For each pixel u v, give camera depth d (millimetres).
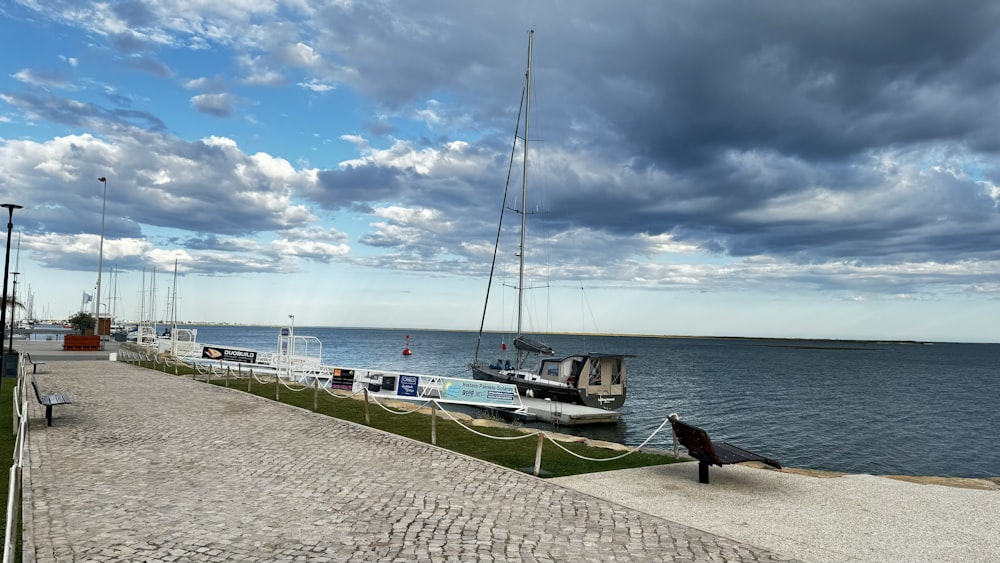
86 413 18266
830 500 10039
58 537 7406
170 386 26391
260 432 15594
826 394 52500
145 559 6703
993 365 112500
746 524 8656
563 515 8844
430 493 9914
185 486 10086
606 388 33844
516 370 38875
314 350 122125
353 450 13469
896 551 7602
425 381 24859
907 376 78062
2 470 11000
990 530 8500
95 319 69188
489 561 6891
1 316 22734
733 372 78312
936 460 27016
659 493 10367
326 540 7504
